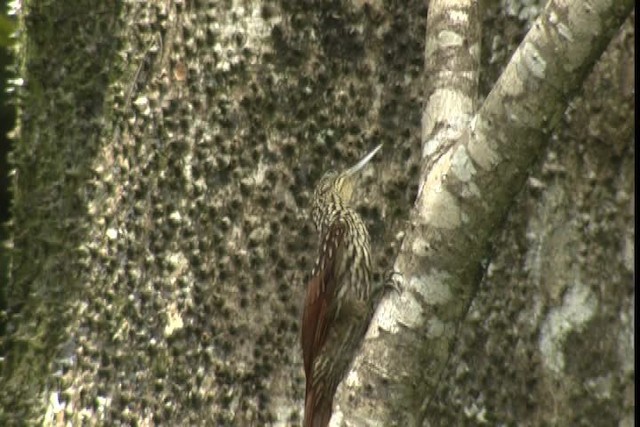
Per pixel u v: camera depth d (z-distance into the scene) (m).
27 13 10.52
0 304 18.02
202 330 9.46
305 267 9.40
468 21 8.88
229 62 9.52
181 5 9.71
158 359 9.55
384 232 9.39
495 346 8.96
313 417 9.26
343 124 9.41
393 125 9.37
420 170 8.95
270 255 9.41
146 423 9.54
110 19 10.11
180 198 9.60
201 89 9.59
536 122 7.52
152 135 9.74
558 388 8.85
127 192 9.84
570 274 8.88
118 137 9.96
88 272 10.00
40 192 10.41
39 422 10.02
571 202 8.92
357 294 9.45
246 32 9.50
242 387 9.36
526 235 8.95
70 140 10.26
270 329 9.38
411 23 9.35
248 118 9.48
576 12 7.36
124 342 9.72
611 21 7.34
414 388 7.89
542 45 7.45
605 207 8.89
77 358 9.95
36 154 10.47
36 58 10.48
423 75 9.32
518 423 8.90
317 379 9.43
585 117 8.95
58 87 10.34
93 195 10.05
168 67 9.73
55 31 10.36
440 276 7.77
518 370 8.91
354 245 9.31
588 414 8.81
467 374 9.01
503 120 7.55
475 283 7.82
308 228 9.41
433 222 7.74
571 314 8.86
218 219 9.49
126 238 9.80
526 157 7.59
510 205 7.75
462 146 7.68
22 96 10.59
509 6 9.19
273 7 9.46
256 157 9.45
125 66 9.95
